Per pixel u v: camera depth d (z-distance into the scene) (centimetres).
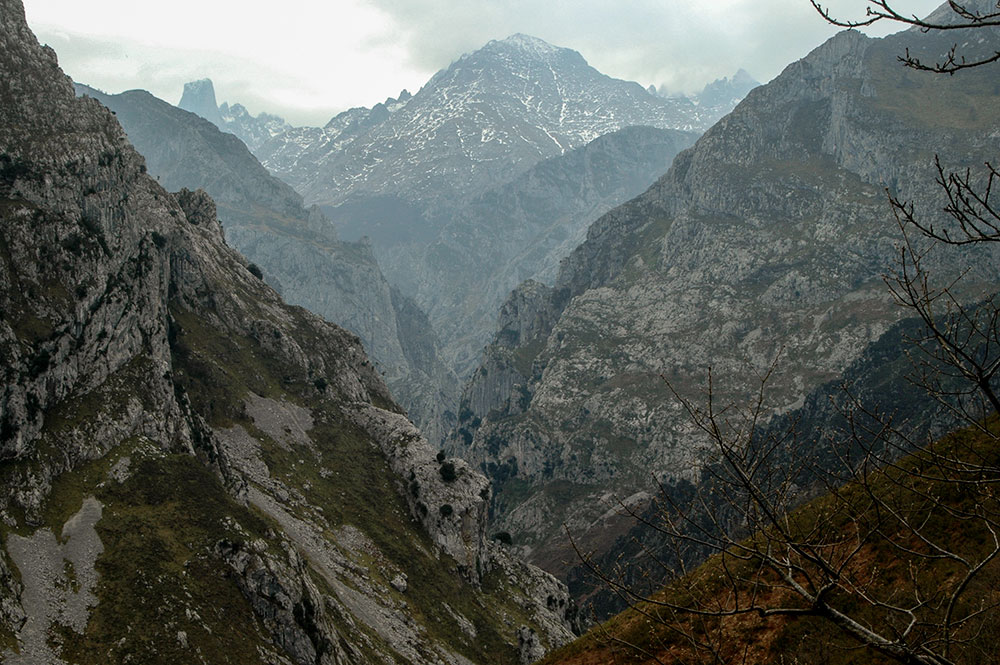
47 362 11975
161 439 13025
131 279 15062
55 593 9300
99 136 15400
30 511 10244
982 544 3172
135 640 9075
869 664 3119
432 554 16650
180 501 11675
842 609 3406
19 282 12538
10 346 11438
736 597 1842
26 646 8388
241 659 9694
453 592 15962
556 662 4678
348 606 13075
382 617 13588
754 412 2033
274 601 10719
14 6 15725
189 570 10425
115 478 11594
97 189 14775
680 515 2025
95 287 13488
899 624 3117
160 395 13825
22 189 13575
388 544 15962
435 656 13462
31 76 15125
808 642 3384
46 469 10925
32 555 9644
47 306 12556
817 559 1761
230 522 11519
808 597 1761
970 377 1747
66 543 10119
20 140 14050
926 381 2078
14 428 10812
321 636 11069
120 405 12788
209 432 14875
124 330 13962
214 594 10288
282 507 15075
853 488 3584
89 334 13075
